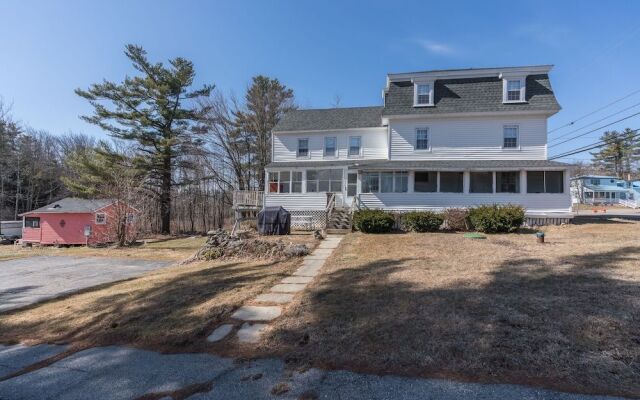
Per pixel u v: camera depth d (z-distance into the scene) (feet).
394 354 13.08
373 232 50.67
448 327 14.87
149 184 85.81
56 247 79.20
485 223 48.39
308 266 31.50
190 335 16.49
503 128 60.80
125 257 52.13
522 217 48.26
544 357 12.17
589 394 10.20
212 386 11.85
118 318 19.44
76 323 19.45
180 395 11.39
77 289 29.76
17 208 119.34
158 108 84.53
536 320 15.01
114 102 82.07
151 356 14.66
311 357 13.43
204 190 112.88
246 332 16.52
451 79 63.67
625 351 12.30
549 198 54.70
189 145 90.22
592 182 185.68
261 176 110.11
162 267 42.19
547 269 24.14
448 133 62.59
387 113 63.00
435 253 32.68
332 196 62.59
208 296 22.45
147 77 81.87
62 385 12.49
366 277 24.39
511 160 59.77
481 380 11.19
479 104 60.85
